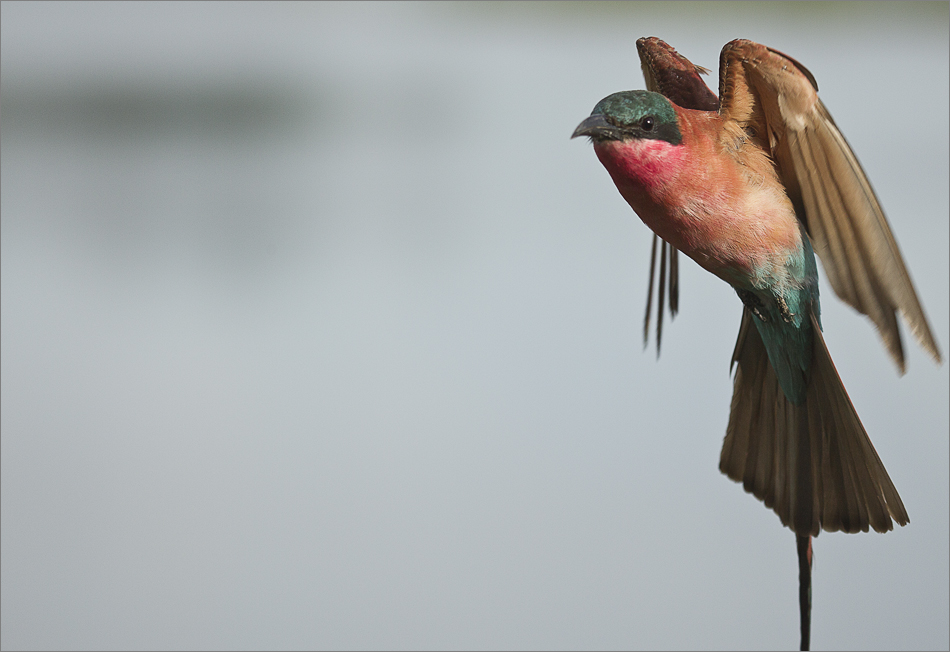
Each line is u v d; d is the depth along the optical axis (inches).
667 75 229.8
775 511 227.5
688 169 225.9
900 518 225.8
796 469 227.1
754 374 228.1
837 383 226.2
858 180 224.7
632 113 225.9
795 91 225.0
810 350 227.0
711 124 226.4
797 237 226.4
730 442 228.1
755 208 226.1
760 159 226.2
